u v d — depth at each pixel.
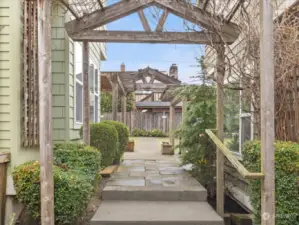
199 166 5.86
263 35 2.85
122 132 7.40
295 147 3.25
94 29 5.06
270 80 2.84
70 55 5.61
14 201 3.82
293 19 4.03
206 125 5.86
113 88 9.49
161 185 5.02
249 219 4.66
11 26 3.90
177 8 4.54
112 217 3.88
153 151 11.09
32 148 4.41
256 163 3.25
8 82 3.88
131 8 4.59
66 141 5.39
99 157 4.56
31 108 4.26
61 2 4.36
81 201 3.49
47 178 3.02
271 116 2.84
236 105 6.08
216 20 4.46
